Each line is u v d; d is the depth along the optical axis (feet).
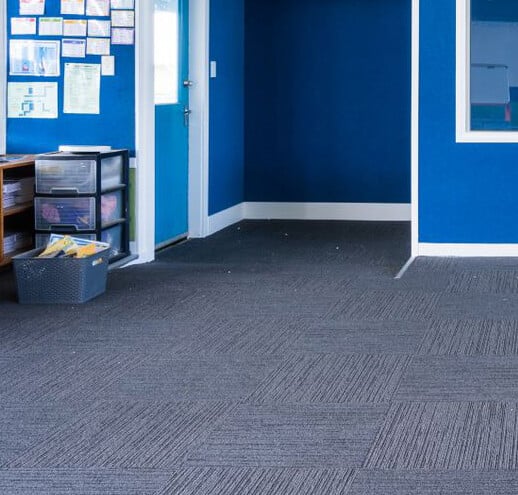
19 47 23.25
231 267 23.03
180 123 26.96
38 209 21.44
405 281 21.07
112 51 23.08
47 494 9.98
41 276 18.54
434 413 12.36
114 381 13.73
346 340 15.99
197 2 27.20
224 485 10.18
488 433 11.65
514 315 17.76
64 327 16.81
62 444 11.35
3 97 23.36
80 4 23.04
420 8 23.63
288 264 23.56
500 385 13.52
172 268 22.84
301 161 32.04
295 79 31.83
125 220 23.17
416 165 24.03
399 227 30.35
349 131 31.81
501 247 23.94
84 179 21.40
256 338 16.11
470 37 23.68
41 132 23.39
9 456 11.00
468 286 20.47
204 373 14.11
